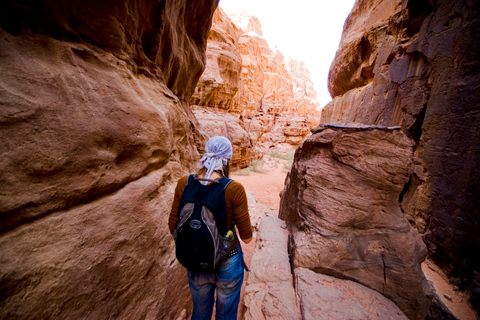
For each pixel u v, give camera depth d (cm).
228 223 109
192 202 100
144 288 145
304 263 219
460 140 335
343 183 228
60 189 104
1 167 82
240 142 1269
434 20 413
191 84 599
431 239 377
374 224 212
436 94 390
